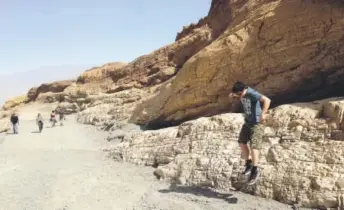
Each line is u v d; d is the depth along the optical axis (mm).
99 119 35812
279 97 14359
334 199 7711
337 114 9188
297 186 8469
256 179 8453
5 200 10266
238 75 15570
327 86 12984
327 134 9086
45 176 12922
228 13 28703
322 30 12844
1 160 17109
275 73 14219
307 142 9344
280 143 9883
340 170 8102
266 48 14516
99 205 9445
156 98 23984
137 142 15734
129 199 9844
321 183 8109
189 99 18219
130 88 43656
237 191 9625
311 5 13383
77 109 52406
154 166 13750
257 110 8453
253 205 8547
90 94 51875
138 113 26359
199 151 11758
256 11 16000
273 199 8758
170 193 10078
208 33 34969
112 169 13719
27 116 55906
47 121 46344
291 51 13672
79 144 24047
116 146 17109
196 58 17500
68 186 11328
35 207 9539
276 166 9266
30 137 28312
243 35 15617
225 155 10766
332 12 12656
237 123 11875
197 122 13492
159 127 22562
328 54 12672
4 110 71875
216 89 16562
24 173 13695
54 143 24859
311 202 8008
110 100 41438
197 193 9844
